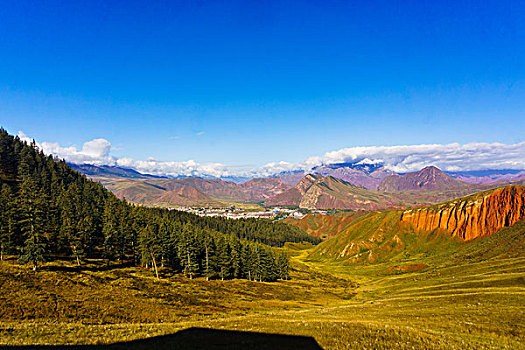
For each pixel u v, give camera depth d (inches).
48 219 3444.9
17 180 5275.6
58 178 5866.1
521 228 4210.1
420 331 954.7
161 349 782.5
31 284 1886.1
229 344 837.2
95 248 3804.1
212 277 3705.7
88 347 789.9
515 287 1921.8
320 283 4468.5
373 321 1268.5
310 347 796.0
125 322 1493.6
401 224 7135.8
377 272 5241.1
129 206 5472.4
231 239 4375.0
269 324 1131.3
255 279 4005.9
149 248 3331.7
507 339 894.4
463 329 1019.9
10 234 2625.5
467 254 4434.1
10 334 893.8
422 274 3895.2
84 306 1653.5
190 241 3548.2
